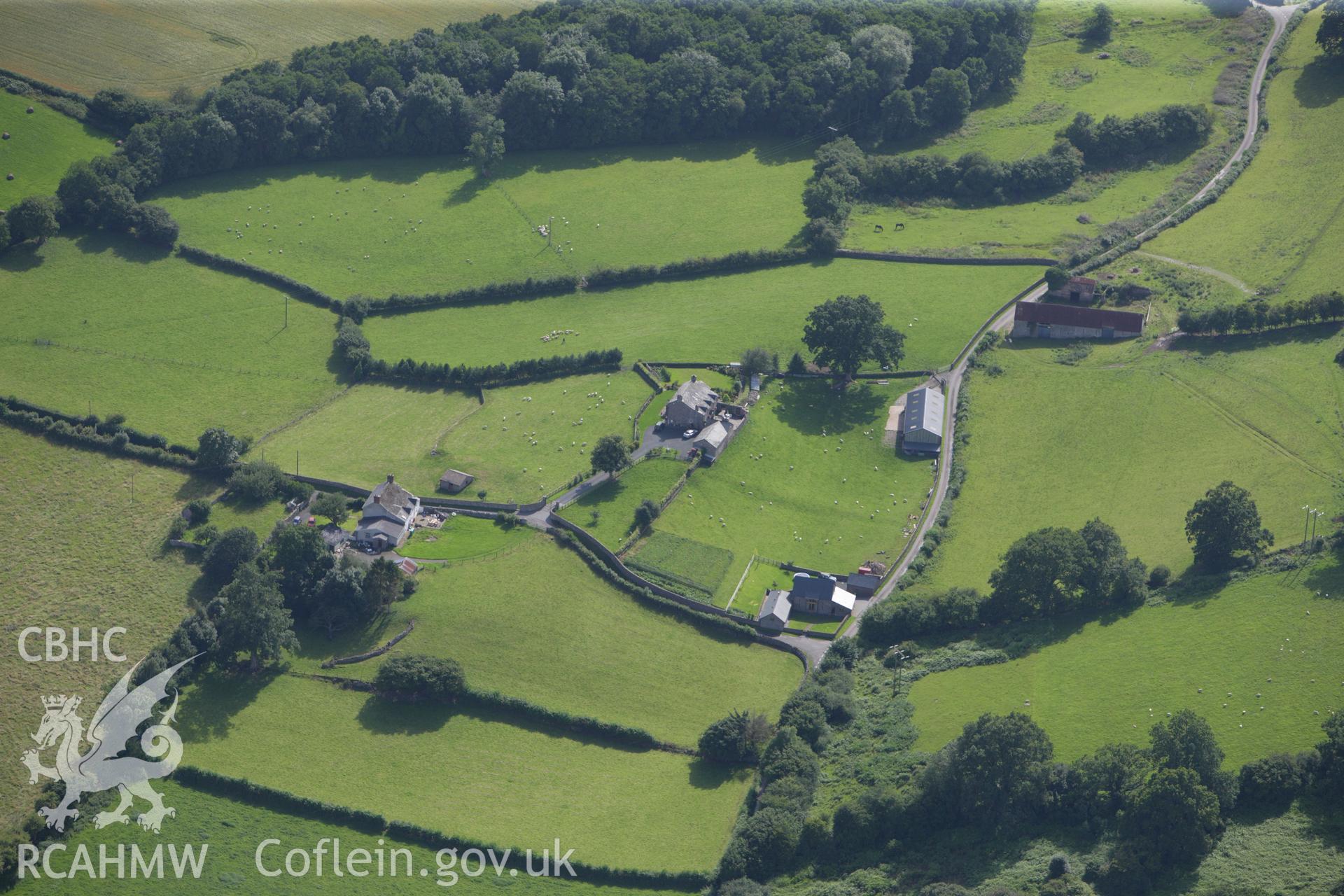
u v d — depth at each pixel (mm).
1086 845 191875
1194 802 185625
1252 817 192625
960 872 191250
